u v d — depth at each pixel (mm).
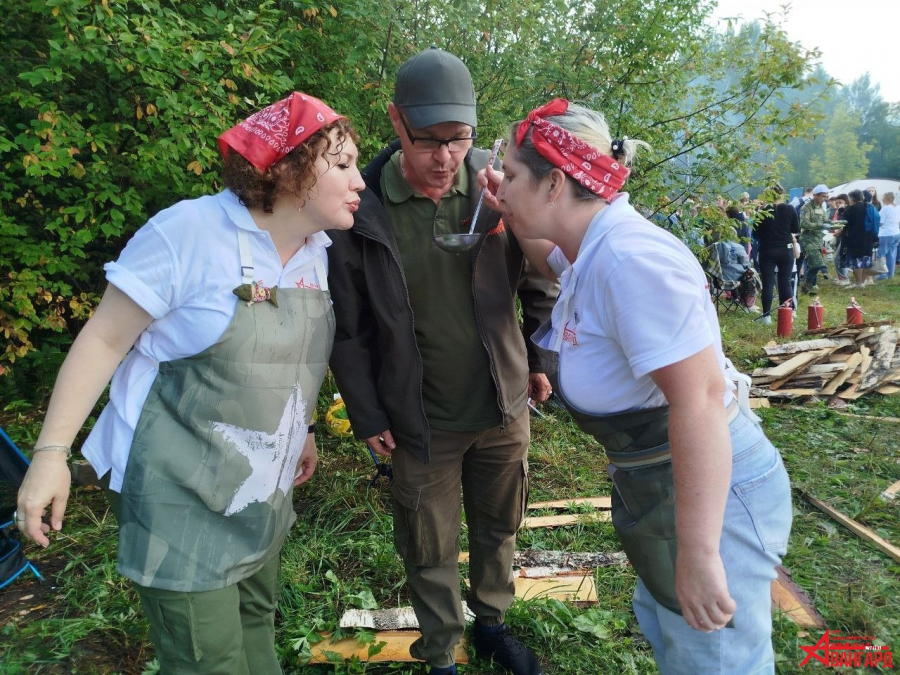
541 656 2375
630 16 4762
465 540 3074
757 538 1391
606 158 1345
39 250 3648
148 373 1454
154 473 1403
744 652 1417
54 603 2668
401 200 1896
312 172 1373
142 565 1395
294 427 1565
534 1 4547
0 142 3258
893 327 5668
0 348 4309
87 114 3576
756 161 5305
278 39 3578
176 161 3766
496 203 1750
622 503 1528
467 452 2111
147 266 1351
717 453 1186
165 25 3438
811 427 4473
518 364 2020
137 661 2336
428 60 1714
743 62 5145
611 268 1250
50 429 1338
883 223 12773
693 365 1180
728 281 8602
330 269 1817
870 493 3514
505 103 4652
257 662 1814
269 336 1435
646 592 1671
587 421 1470
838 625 2533
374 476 3590
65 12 3119
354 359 1890
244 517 1505
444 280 1902
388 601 2678
